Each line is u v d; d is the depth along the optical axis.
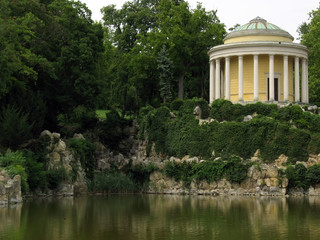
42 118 58.91
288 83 70.88
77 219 34.62
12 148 54.06
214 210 39.94
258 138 58.22
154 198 52.56
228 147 59.53
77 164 59.06
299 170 55.00
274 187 54.41
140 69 77.38
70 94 65.56
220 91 75.81
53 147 57.03
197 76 87.19
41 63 57.75
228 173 56.34
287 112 61.44
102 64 77.69
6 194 44.78
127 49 90.44
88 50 64.88
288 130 57.72
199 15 81.12
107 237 27.41
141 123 67.94
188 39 78.62
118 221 33.69
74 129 66.69
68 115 67.50
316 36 84.19
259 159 57.34
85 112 66.06
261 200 49.12
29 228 30.53
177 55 79.62
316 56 83.62
